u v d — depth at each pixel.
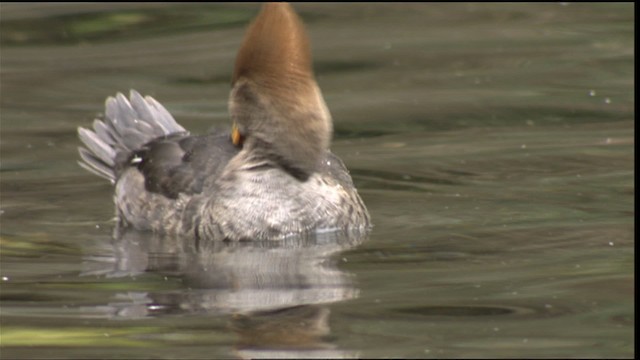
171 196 15.98
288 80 15.49
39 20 26.03
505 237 14.78
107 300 12.80
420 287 12.98
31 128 19.94
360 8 27.20
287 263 14.16
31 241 15.11
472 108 20.69
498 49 24.12
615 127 19.53
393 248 14.55
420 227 15.35
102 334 11.75
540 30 25.34
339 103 21.06
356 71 22.97
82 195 17.09
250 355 11.14
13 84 22.34
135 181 16.47
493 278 13.24
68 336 11.73
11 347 11.44
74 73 23.00
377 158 18.31
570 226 15.12
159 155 16.56
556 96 21.22
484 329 11.71
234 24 26.14
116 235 15.58
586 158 17.98
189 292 13.07
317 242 15.08
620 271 13.37
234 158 15.90
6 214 16.19
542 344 11.29
